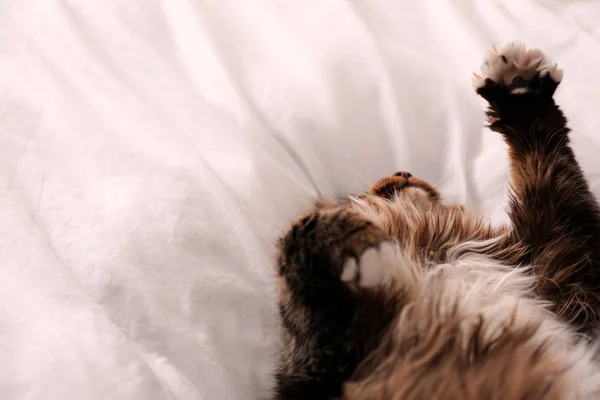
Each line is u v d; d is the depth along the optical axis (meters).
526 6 0.70
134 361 0.50
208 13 0.65
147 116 0.59
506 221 0.62
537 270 0.56
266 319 0.56
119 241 0.54
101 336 0.50
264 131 0.62
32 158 0.56
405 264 0.52
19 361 0.49
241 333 0.55
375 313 0.49
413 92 0.65
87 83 0.60
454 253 0.56
